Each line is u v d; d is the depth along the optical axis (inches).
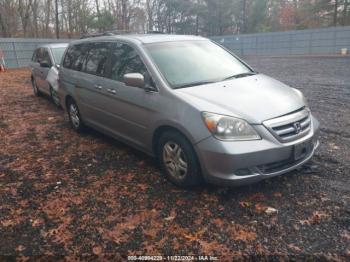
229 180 125.6
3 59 773.9
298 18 1590.8
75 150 202.1
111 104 181.8
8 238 116.0
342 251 103.4
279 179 149.9
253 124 126.8
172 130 143.5
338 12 1448.1
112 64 184.9
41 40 899.4
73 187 152.2
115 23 1438.2
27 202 140.0
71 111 240.8
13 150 205.9
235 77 167.8
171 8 1881.2
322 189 139.9
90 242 112.4
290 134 132.7
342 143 193.2
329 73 561.9
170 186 148.9
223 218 123.1
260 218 122.1
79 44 231.3
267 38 1307.8
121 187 150.2
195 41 189.8
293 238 110.4
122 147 203.2
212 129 126.4
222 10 1760.6
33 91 434.6
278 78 515.2
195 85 152.0
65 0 1375.5
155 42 173.3
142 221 123.3
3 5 1138.0
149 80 155.3
